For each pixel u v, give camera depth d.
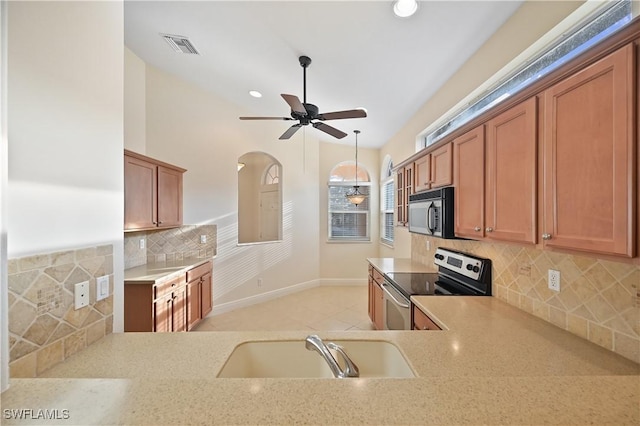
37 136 0.89
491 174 1.58
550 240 1.16
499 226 1.52
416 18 1.94
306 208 5.29
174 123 3.66
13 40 0.82
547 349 1.16
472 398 0.61
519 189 1.35
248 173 6.62
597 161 0.95
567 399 0.61
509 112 1.41
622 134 0.87
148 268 3.02
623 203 0.87
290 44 2.49
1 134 0.68
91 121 1.11
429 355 1.10
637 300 1.06
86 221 1.08
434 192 2.25
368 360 1.25
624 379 0.68
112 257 1.22
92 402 0.60
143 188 2.74
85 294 1.07
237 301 4.27
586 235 1.00
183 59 3.20
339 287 5.44
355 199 5.13
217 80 3.63
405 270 2.89
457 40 2.15
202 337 1.23
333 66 2.74
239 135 4.34
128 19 2.48
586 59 0.98
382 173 5.57
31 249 0.86
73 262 1.02
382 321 2.90
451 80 2.70
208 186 3.98
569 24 1.50
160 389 0.64
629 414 0.56
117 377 0.91
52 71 0.94
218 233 4.08
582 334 1.27
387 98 3.29
